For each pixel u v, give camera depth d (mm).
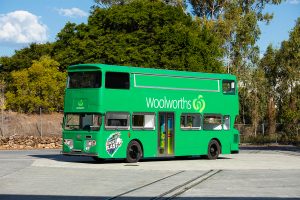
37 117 46250
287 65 62156
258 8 69250
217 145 30266
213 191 15742
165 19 52969
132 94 26375
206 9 68688
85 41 51969
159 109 27453
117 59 50656
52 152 35062
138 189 16141
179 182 18203
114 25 53094
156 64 51312
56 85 48688
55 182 17891
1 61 62469
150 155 27031
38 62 49562
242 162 27906
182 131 28516
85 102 25797
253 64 63594
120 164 25734
